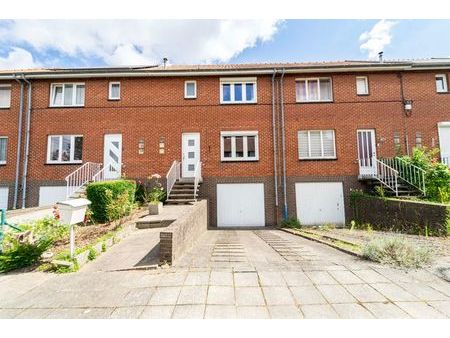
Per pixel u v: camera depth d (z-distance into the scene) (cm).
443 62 1212
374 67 1222
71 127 1247
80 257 480
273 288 362
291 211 1199
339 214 1196
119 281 400
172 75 1258
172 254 462
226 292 352
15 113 1248
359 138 1242
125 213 829
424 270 421
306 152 1240
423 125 1230
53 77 1245
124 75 1249
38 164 1220
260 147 1237
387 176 1123
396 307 308
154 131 1248
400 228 835
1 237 534
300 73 1270
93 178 1083
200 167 1216
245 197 1216
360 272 418
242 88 1289
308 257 517
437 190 912
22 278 426
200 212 862
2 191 1209
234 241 742
